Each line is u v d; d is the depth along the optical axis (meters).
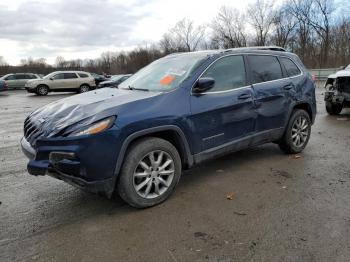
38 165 3.60
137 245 3.18
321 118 9.93
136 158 3.74
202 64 4.52
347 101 9.57
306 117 5.98
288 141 5.73
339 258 2.92
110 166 3.58
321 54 49.50
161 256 3.01
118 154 3.61
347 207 3.86
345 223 3.49
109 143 3.54
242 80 4.95
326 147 6.41
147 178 3.88
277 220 3.58
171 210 3.87
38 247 3.18
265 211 3.80
